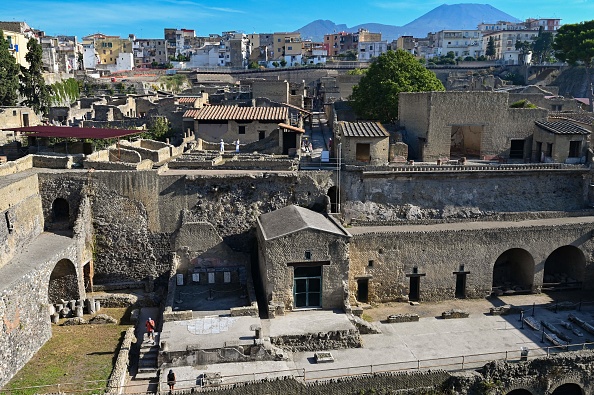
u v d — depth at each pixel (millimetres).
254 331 35844
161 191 46594
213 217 47188
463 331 39531
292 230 39375
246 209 47594
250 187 47531
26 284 35094
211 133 67250
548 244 45969
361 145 50500
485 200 51156
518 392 37156
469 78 130250
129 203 46688
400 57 71562
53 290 42938
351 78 101375
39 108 82562
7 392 30859
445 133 56438
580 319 41125
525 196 51781
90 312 42656
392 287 44438
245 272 44625
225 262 45906
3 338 32031
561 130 54500
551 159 54750
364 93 71812
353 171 49250
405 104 61594
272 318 38844
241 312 38531
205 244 45750
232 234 47500
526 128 57688
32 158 48656
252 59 192750
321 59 185375
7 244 38188
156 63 181500
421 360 34906
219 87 117375
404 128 62094
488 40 193375
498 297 45938
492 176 50812
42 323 37125
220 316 38469
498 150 57812
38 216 45219
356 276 43656
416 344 37469
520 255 47781
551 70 140000
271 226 42062
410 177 49844
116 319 41656
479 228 45031
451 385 33656
